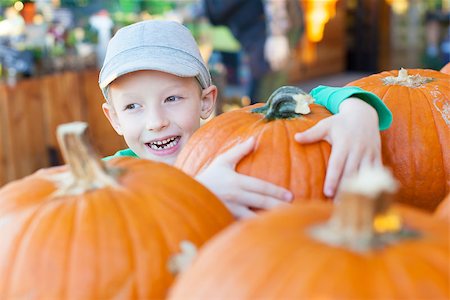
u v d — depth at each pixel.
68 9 5.66
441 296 0.66
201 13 6.80
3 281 0.87
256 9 5.96
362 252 0.70
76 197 0.95
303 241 0.73
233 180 1.16
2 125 4.45
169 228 0.92
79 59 5.09
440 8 9.12
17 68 4.64
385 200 0.70
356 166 1.17
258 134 1.25
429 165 1.44
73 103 4.93
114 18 5.78
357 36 9.94
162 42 1.78
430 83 1.58
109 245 0.88
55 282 0.86
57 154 4.80
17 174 4.57
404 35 9.48
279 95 1.31
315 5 8.94
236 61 6.91
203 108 1.98
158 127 1.77
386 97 1.52
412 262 0.68
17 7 5.00
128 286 0.87
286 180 1.19
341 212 0.72
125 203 0.93
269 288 0.69
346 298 0.66
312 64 9.34
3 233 0.92
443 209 0.92
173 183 0.99
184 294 0.73
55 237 0.88
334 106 1.31
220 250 0.75
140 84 1.76
